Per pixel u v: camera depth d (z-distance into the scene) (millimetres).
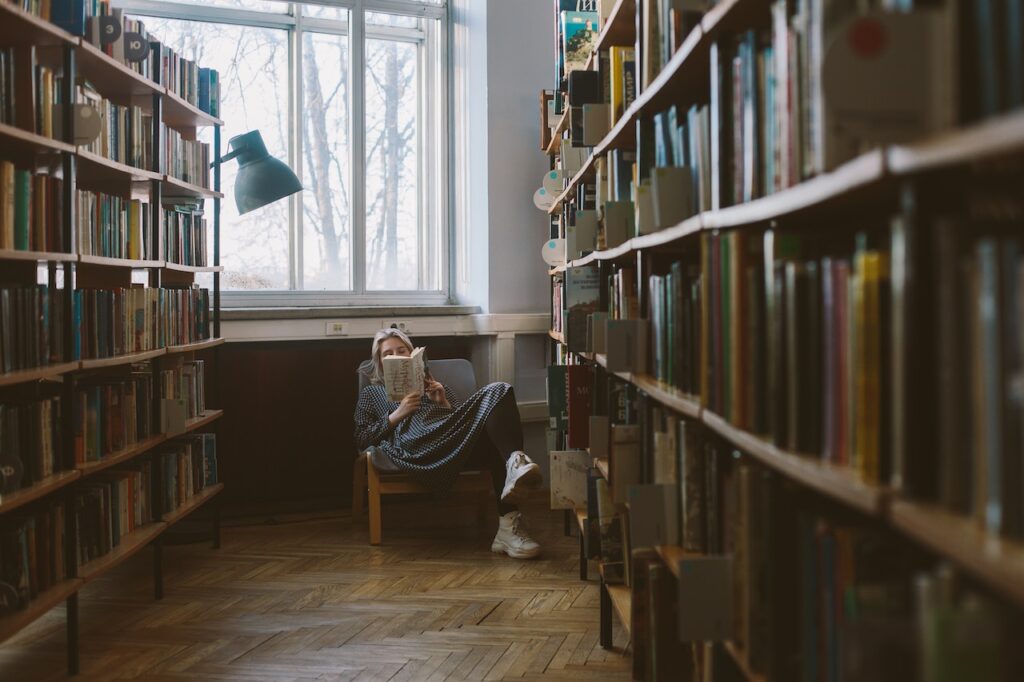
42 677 2439
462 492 4000
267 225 4754
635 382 2102
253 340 4410
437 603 3078
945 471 814
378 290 4980
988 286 742
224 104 4684
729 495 1537
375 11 4918
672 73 1757
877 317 970
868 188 942
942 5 879
